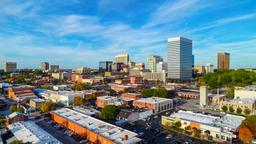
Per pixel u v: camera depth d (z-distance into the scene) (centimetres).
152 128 11969
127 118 13188
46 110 15350
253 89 19488
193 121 11581
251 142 9556
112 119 13125
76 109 14675
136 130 11631
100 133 9462
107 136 9112
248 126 9988
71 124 11369
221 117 12519
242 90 18988
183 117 12400
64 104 18838
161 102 16762
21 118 12200
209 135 10519
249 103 15462
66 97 18838
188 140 10219
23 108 15525
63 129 11594
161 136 10750
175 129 11775
